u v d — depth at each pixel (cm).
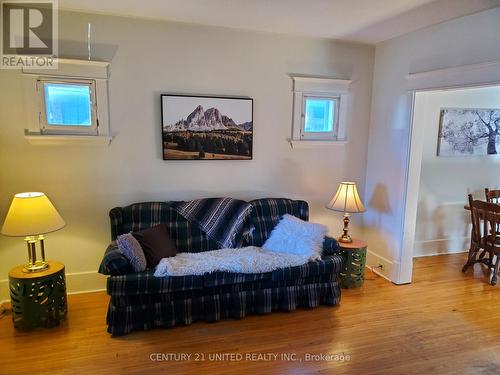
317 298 288
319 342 241
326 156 367
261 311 274
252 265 261
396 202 340
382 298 310
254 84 330
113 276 235
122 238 246
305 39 339
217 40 312
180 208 306
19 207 242
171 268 244
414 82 314
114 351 227
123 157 304
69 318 267
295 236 298
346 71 358
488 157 433
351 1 243
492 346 240
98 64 282
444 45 283
